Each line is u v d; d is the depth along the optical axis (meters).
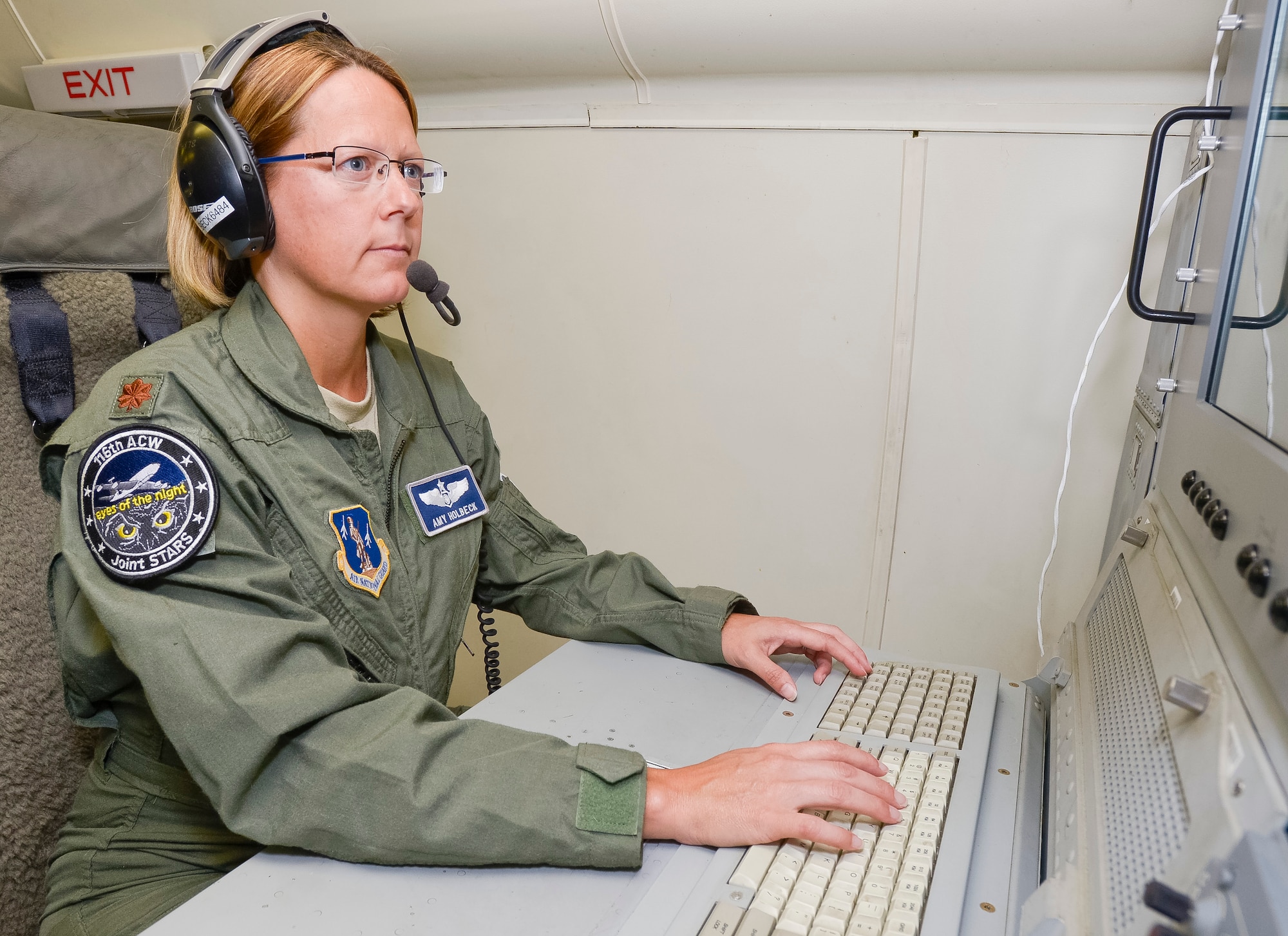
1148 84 1.07
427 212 1.60
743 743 0.76
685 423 1.49
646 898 0.58
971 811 0.64
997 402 1.26
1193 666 0.52
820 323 1.34
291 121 0.77
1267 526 0.49
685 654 0.92
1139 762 0.53
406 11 1.37
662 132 1.36
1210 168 0.86
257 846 0.82
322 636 0.71
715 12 1.17
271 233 0.79
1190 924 0.38
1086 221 1.15
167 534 0.67
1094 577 1.26
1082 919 0.48
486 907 0.58
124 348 1.03
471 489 0.98
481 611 1.11
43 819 0.92
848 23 1.12
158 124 1.66
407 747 0.64
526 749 0.67
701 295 1.41
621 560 1.03
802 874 0.58
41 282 0.96
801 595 1.47
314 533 0.79
